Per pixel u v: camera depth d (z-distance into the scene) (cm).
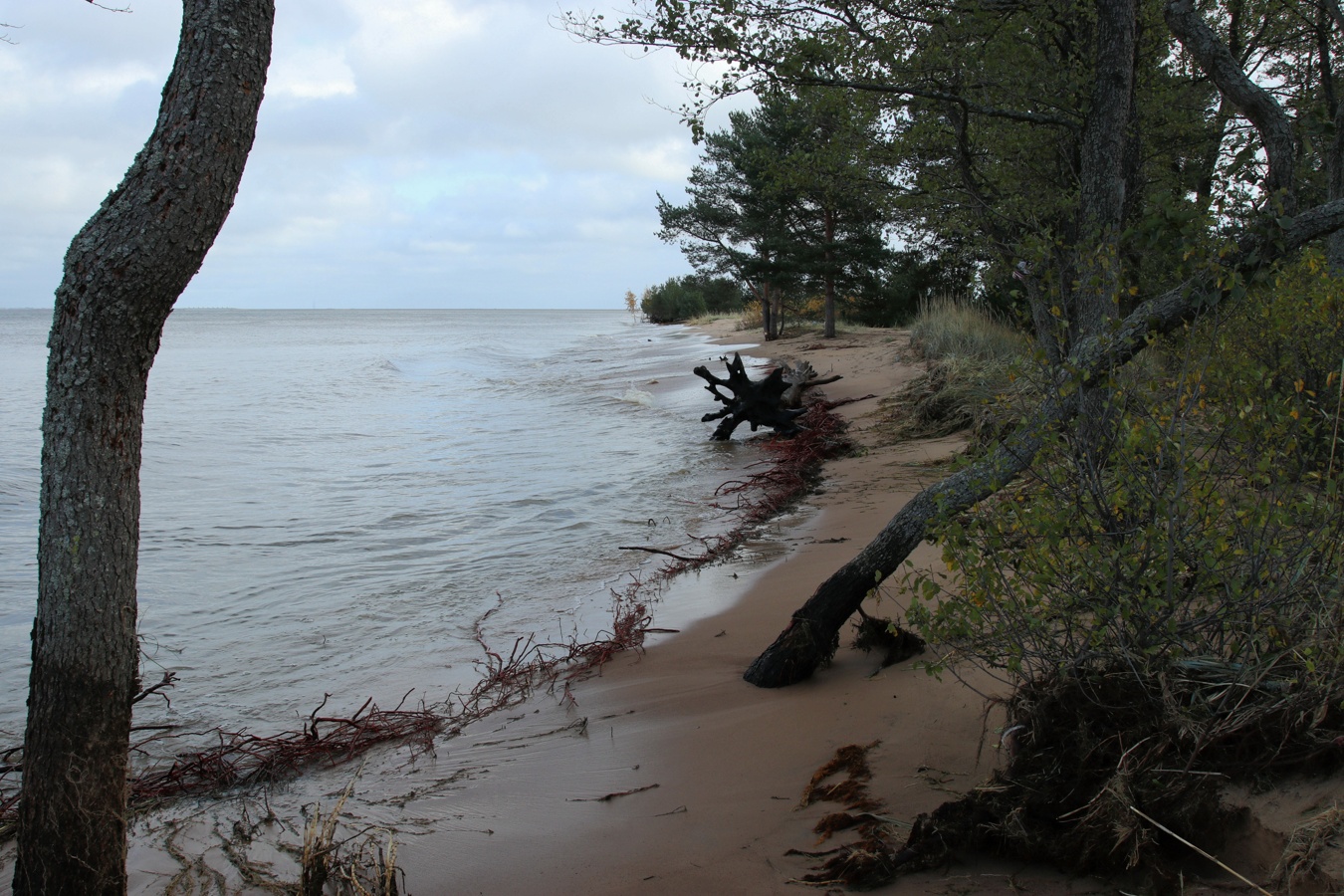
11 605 734
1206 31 548
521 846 353
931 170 960
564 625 658
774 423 1495
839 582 487
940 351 1816
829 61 652
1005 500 348
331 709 528
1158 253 421
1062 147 819
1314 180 1061
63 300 253
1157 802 274
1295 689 285
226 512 1048
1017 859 289
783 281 3256
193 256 254
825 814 339
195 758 461
